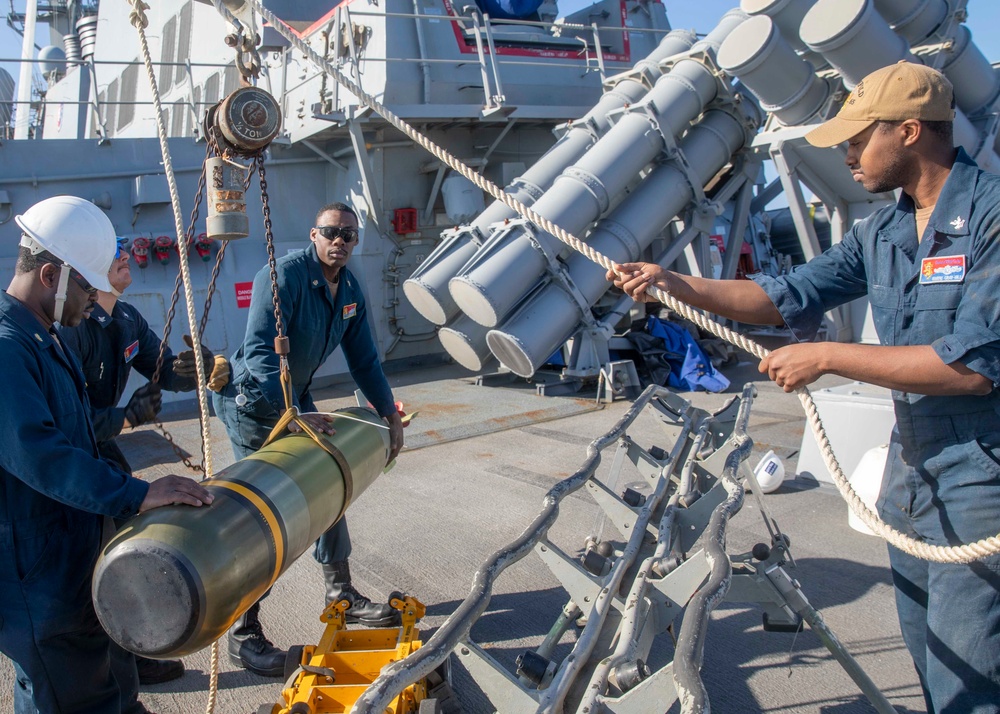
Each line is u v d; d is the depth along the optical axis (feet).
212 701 8.28
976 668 6.29
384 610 11.51
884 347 6.19
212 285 9.27
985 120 26.58
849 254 7.81
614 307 28.76
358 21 32.30
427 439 22.74
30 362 6.73
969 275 6.06
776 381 6.61
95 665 7.39
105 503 6.40
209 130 8.41
